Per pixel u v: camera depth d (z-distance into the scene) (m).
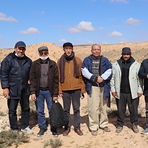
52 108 5.26
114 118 6.86
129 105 5.39
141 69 5.09
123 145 4.71
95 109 5.48
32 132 5.70
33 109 7.75
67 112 5.52
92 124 5.57
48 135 5.58
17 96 5.36
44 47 5.25
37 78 5.33
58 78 5.38
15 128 5.58
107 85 5.38
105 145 4.77
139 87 5.28
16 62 5.28
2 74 5.22
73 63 5.32
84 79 5.47
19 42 5.25
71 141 5.15
